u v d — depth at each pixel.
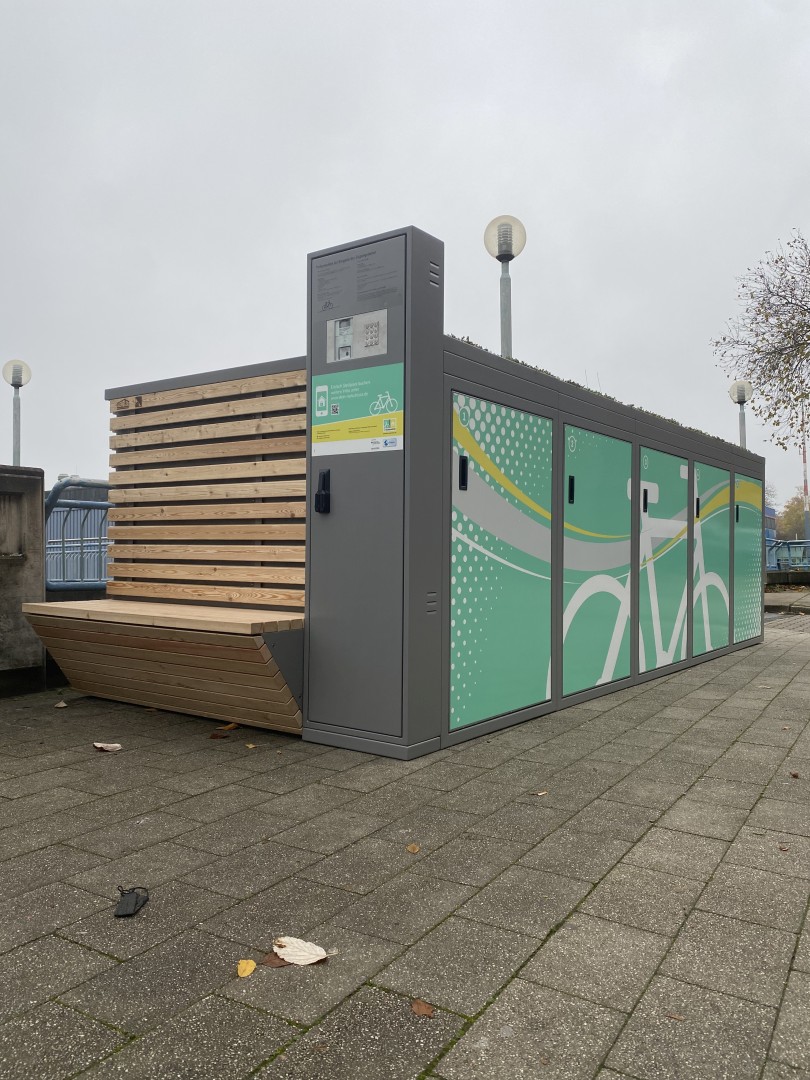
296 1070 2.05
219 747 5.28
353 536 5.23
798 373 21.14
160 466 6.57
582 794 4.33
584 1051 2.13
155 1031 2.21
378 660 5.11
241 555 5.97
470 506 5.59
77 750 5.18
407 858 3.43
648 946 2.70
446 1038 2.18
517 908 2.97
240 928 2.81
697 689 7.76
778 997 2.39
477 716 5.68
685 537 9.20
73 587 7.78
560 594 6.68
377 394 5.14
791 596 19.73
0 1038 2.17
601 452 7.36
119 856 3.45
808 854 3.50
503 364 5.94
